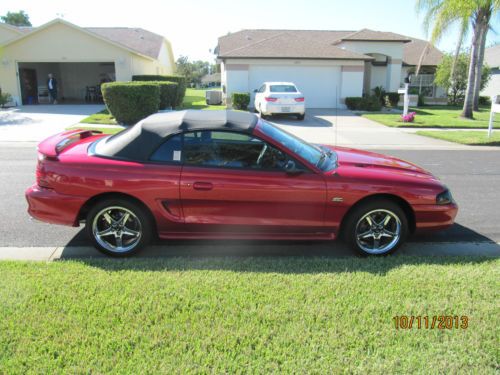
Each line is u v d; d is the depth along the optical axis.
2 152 10.64
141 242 4.43
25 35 22.67
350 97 23.80
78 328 2.99
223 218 4.36
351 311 3.26
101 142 4.81
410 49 33.16
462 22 18.17
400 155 10.95
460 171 9.05
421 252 4.75
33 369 2.59
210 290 3.53
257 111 20.39
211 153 4.34
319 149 5.03
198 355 2.73
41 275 3.78
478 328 3.07
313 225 4.43
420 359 2.74
